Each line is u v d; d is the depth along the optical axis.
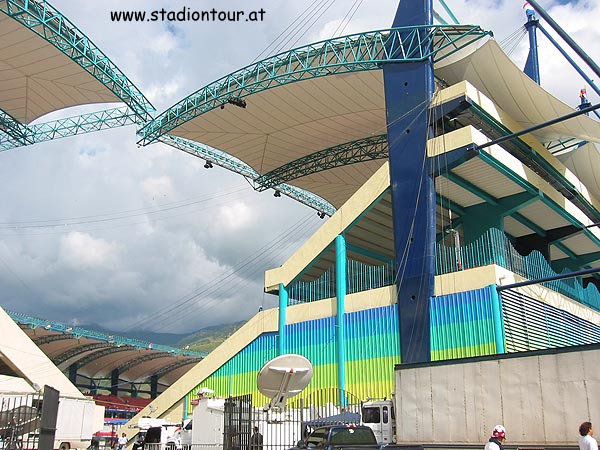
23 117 58.53
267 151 57.62
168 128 51.91
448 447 17.70
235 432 21.05
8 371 40.47
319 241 40.16
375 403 25.45
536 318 33.12
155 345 95.88
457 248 34.25
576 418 15.53
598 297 45.56
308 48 41.78
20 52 46.97
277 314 40.88
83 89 52.41
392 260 46.59
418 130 36.06
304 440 17.42
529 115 41.44
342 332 36.50
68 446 33.62
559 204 39.94
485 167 34.78
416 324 32.84
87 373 102.62
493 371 17.30
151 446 34.31
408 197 35.31
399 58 38.16
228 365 42.31
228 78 46.00
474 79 40.72
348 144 55.53
